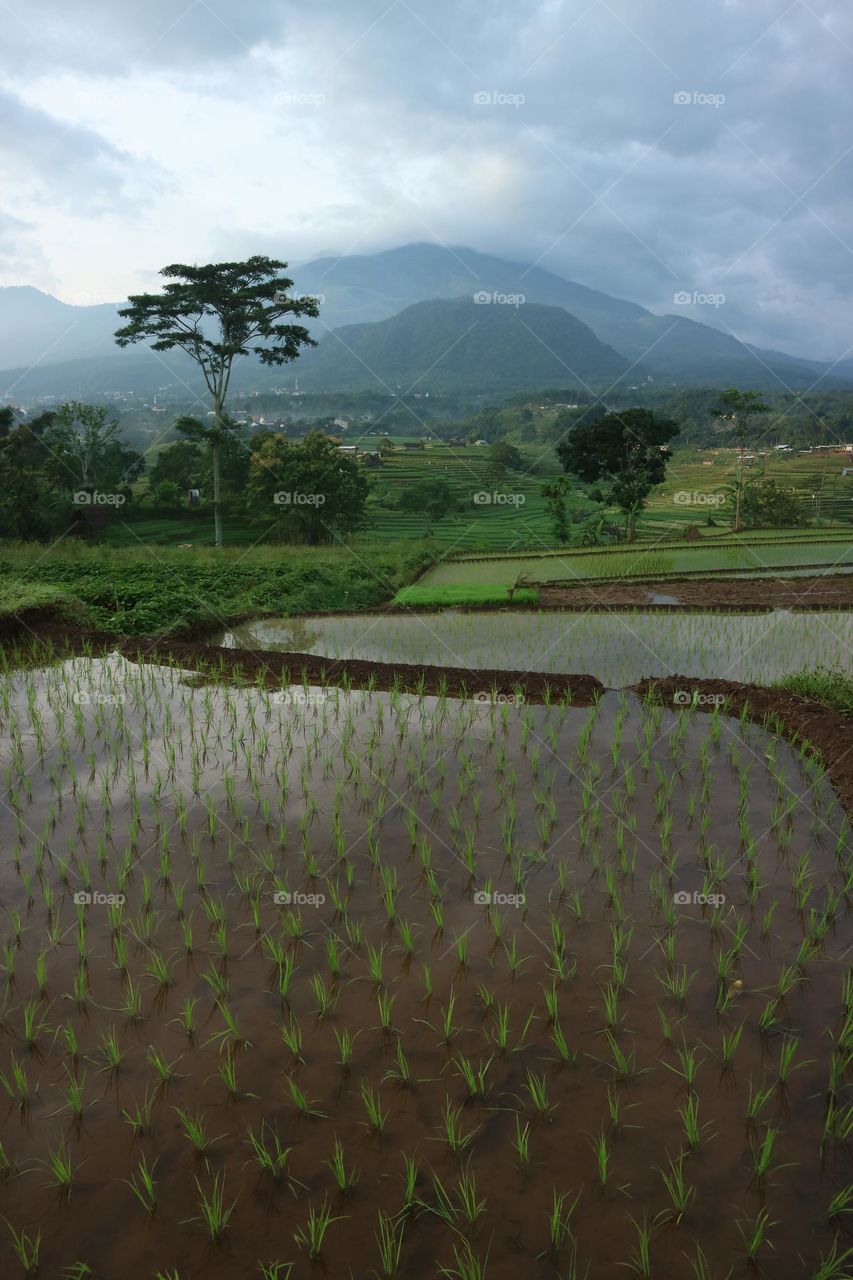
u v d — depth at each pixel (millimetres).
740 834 6516
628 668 12383
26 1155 3660
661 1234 3268
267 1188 3486
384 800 7180
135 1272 3143
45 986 4754
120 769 7883
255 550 33406
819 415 101188
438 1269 3133
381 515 55531
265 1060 4188
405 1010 4531
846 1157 3607
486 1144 3682
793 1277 3096
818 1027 4387
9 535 37938
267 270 37625
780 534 37938
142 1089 4012
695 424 103188
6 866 6094
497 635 15117
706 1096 3932
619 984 4707
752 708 9367
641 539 40125
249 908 5523
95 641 13188
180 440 53750
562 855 6211
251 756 8250
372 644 14664
